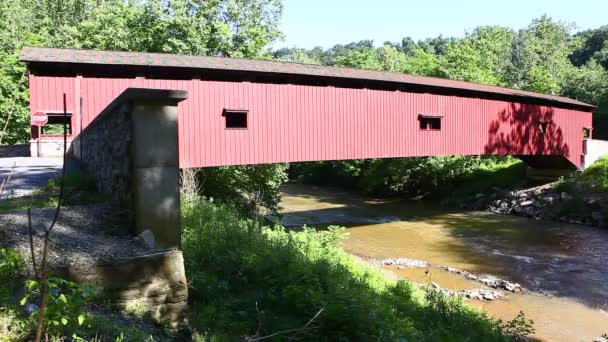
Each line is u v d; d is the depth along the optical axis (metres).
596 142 23.83
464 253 15.16
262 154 13.33
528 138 20.92
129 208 5.11
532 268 13.51
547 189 22.31
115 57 12.05
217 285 5.56
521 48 49.91
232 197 16.61
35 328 2.92
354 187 33.12
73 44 22.84
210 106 12.52
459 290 11.63
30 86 10.98
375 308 6.24
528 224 19.61
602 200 19.31
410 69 36.19
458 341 6.41
